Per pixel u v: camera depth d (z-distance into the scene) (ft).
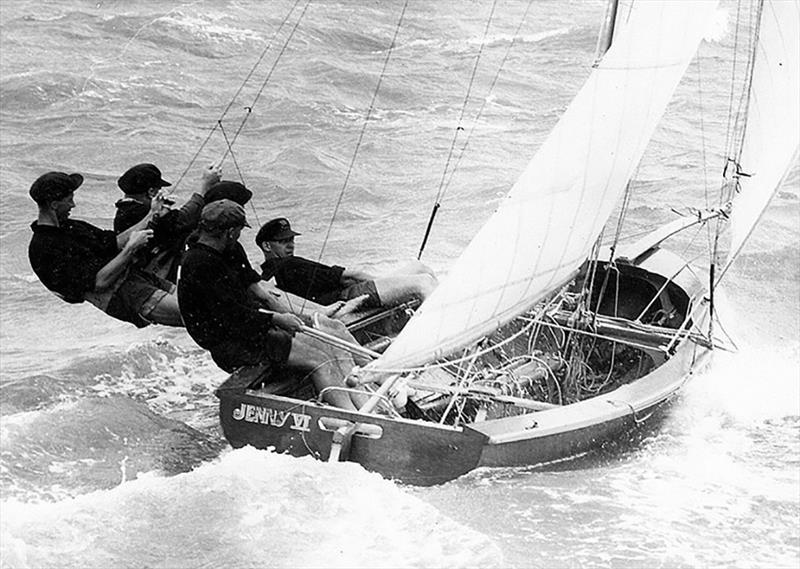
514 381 34.17
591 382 37.17
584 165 30.07
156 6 93.25
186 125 68.18
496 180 58.80
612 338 36.24
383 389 30.37
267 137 66.59
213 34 86.94
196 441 31.71
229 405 30.53
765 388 35.73
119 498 26.68
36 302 43.47
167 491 26.94
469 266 28.58
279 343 31.22
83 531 25.34
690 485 30.07
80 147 63.57
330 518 26.25
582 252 31.58
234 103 72.69
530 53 86.74
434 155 63.52
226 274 30.68
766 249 49.06
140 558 24.47
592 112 30.04
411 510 26.78
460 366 34.04
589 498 29.09
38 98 71.87
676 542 27.09
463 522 27.61
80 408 32.63
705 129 68.18
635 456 31.86
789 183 59.26
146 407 33.55
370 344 35.32
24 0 94.43
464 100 74.49
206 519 25.90
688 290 39.55
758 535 27.61
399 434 29.25
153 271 34.83
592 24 94.17
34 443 30.42
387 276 36.37
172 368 37.81
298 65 80.59
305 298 36.50
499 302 29.78
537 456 30.42
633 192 57.31
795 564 26.35
